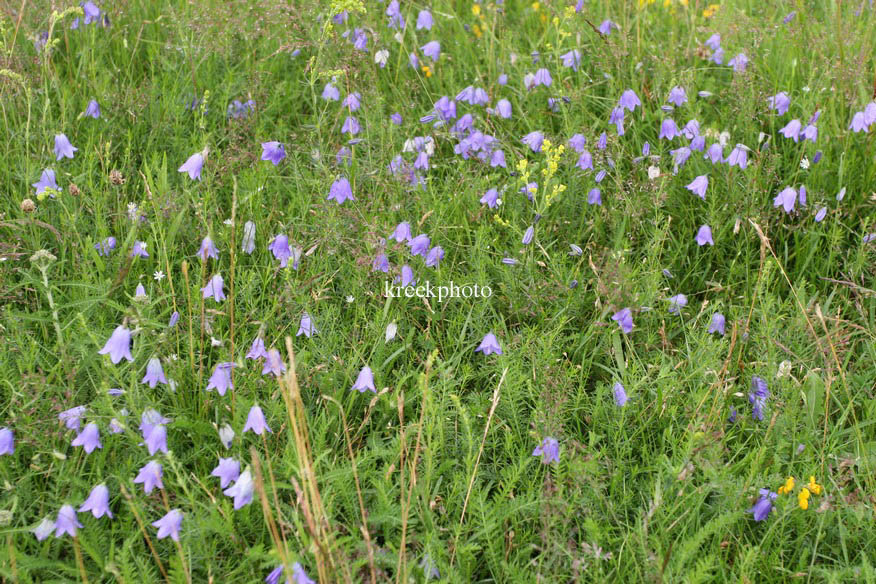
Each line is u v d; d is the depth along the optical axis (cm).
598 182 105
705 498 80
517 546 76
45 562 71
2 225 92
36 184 98
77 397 82
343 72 103
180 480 73
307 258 95
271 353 75
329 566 69
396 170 105
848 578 75
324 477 74
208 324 83
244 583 73
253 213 100
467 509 77
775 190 107
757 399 85
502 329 91
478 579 76
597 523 76
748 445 84
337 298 95
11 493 76
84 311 87
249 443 80
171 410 82
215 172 102
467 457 77
